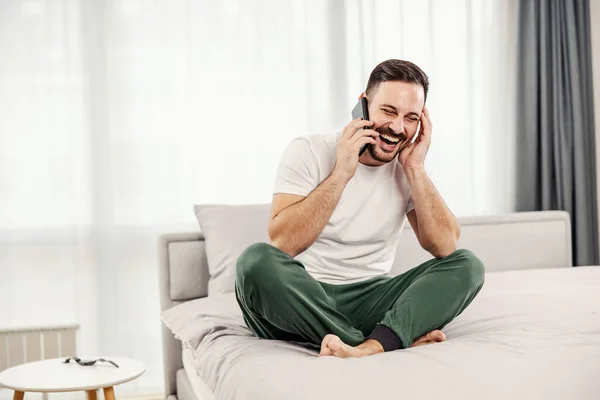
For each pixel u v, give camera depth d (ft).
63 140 10.93
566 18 12.21
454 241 6.77
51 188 10.89
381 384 4.34
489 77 12.34
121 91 11.08
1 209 10.78
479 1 12.25
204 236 9.94
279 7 11.55
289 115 11.62
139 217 11.16
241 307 6.20
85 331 10.98
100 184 11.01
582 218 12.13
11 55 10.77
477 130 12.34
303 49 11.65
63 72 10.91
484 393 4.12
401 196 6.99
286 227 6.23
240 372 5.26
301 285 5.70
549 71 12.34
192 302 8.75
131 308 11.14
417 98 6.51
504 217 11.25
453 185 12.21
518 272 9.73
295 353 5.55
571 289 8.16
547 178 12.23
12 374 7.91
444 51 12.14
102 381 7.59
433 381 4.34
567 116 12.26
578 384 4.27
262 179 11.53
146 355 11.19
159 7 11.17
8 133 10.78
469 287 6.02
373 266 6.96
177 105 11.26
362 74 11.82
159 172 11.21
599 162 12.36
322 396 4.26
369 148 6.64
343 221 6.76
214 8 11.35
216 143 11.39
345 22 11.76
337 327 5.68
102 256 11.02
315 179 6.66
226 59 11.40
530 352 4.99
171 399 9.65
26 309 10.85
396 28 11.94
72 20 10.93
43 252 10.90
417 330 5.72
